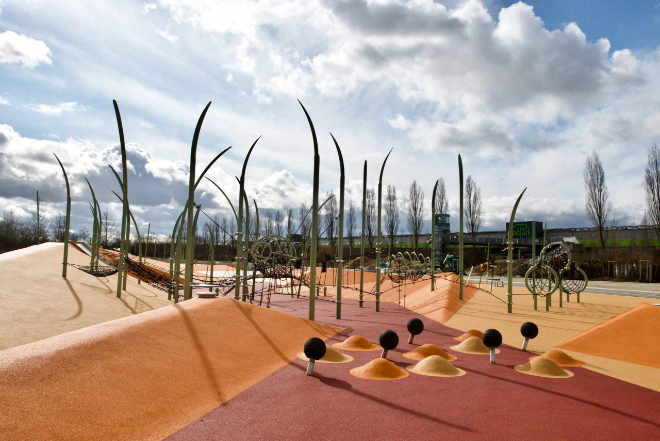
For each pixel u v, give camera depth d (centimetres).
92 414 367
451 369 579
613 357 663
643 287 2503
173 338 566
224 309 735
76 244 1925
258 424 387
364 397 465
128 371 452
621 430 379
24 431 322
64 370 415
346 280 2448
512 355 694
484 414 416
